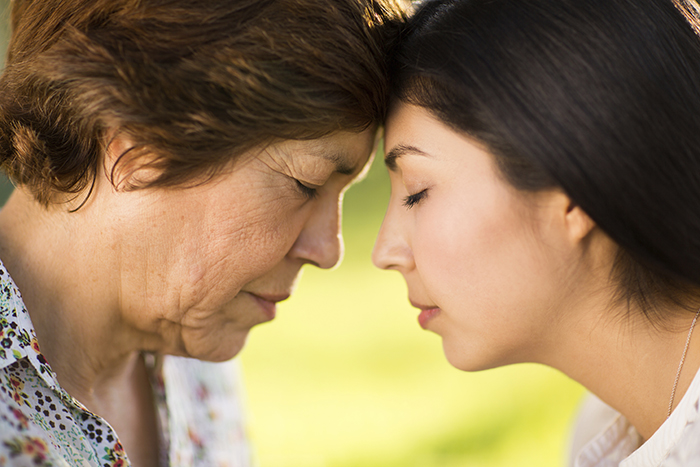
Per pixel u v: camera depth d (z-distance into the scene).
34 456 0.96
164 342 1.27
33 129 1.06
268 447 3.30
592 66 0.99
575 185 0.99
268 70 1.01
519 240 1.09
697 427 0.97
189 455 1.49
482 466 3.05
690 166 1.00
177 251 1.12
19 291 1.07
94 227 1.10
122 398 1.36
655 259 1.01
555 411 3.52
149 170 1.05
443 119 1.09
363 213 7.95
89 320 1.17
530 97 1.00
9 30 1.21
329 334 4.93
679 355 1.10
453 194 1.11
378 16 1.12
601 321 1.12
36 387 1.02
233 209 1.10
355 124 1.11
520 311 1.12
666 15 1.05
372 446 3.29
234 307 1.26
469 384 3.98
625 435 1.31
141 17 0.99
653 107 0.99
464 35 1.07
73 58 1.01
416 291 1.25
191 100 1.01
